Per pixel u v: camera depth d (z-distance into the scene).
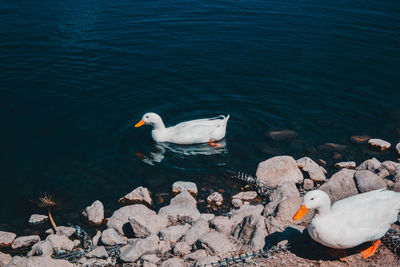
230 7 5.13
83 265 2.37
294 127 3.41
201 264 2.23
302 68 4.05
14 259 2.38
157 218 2.57
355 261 2.18
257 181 2.93
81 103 3.60
